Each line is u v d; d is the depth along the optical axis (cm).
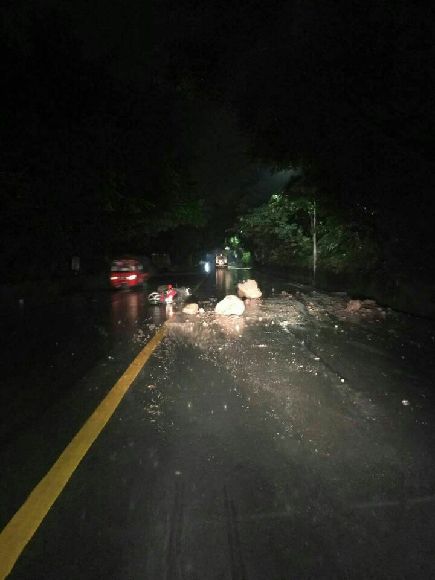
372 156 1533
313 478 517
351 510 450
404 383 902
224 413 734
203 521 433
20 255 3067
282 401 793
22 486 505
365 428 670
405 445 609
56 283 3125
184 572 366
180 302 2478
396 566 371
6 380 938
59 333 1509
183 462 559
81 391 858
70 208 3341
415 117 1345
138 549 394
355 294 2767
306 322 1712
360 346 1259
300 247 4722
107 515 445
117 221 4334
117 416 721
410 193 1542
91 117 3466
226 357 1130
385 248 2030
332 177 1925
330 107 1466
